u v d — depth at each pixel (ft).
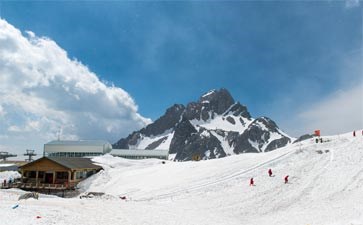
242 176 137.80
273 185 120.26
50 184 174.19
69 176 179.73
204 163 188.24
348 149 148.05
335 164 131.85
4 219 53.36
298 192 109.40
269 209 96.22
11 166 270.46
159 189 136.67
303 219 78.54
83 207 74.95
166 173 176.45
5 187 172.45
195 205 104.17
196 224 71.97
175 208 95.04
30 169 186.80
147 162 252.01
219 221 79.61
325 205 90.74
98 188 175.94
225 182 132.46
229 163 171.94
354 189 100.99
